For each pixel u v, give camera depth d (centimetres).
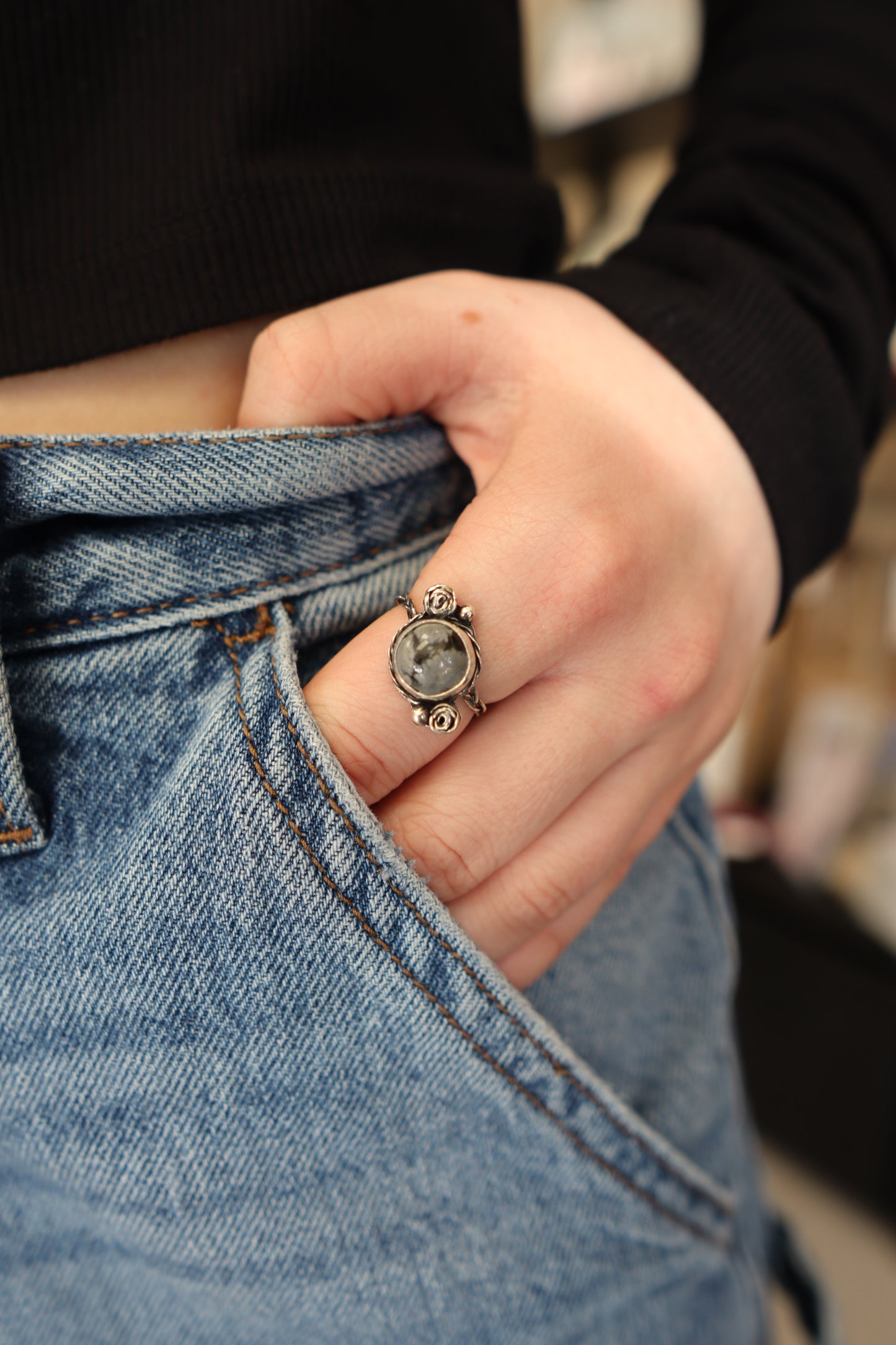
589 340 24
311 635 23
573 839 23
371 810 22
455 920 22
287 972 21
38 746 22
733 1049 31
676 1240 25
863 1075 56
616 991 26
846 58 29
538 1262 24
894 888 57
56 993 21
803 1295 38
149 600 22
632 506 23
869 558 58
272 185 22
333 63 23
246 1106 22
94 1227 24
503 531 22
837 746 61
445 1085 22
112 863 21
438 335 23
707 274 26
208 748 21
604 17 62
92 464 21
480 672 22
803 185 28
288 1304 24
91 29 22
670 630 23
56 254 22
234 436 22
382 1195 23
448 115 26
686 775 26
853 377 27
